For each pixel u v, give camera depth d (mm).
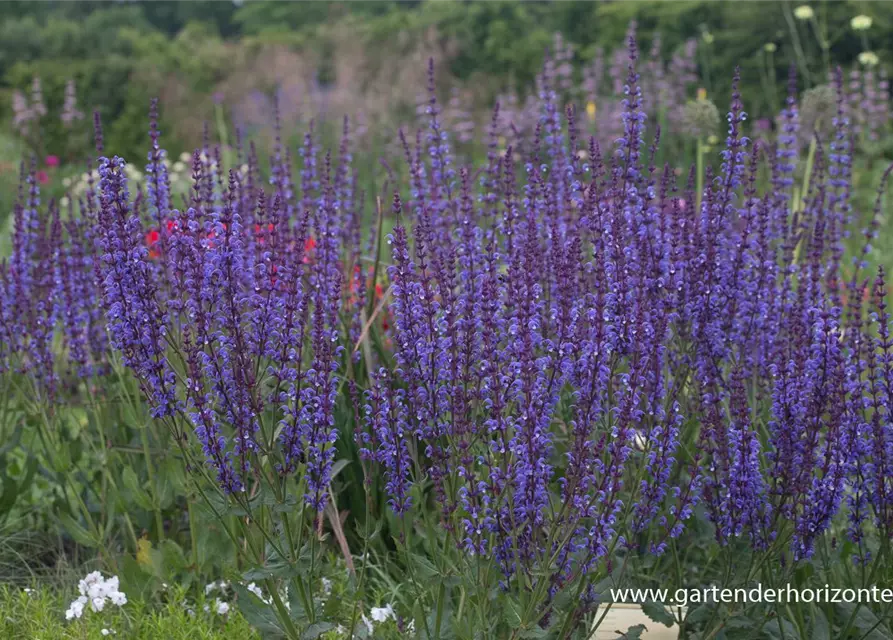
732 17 17656
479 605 3703
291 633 3789
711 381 4121
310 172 5926
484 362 3664
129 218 3820
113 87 21328
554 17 23703
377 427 3809
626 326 3900
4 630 4504
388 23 24234
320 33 25078
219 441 3670
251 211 5555
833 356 3811
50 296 5246
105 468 5000
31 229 5531
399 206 3717
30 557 5379
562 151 5676
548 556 3504
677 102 13148
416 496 4398
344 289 5332
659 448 3775
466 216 4801
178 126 19984
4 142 19875
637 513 3811
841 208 5484
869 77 12141
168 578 4789
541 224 5086
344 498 5195
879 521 3895
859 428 3850
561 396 4617
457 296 4004
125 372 5109
